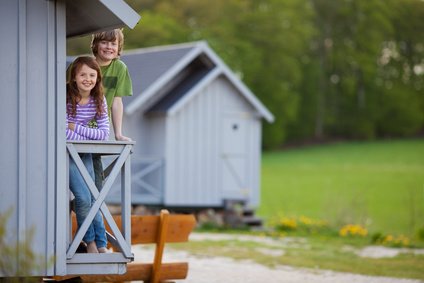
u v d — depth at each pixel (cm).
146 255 1902
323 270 1684
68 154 935
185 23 8250
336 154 8800
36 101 925
